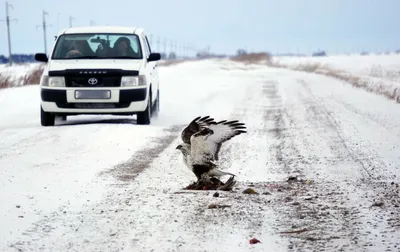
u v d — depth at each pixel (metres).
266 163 15.09
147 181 12.83
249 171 14.18
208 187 11.98
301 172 13.93
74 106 21.47
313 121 22.56
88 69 21.34
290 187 12.34
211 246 8.59
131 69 21.58
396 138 18.09
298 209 10.55
